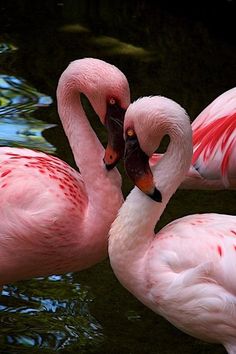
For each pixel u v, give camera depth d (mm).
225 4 15164
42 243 7359
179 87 12484
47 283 8531
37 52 13422
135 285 6863
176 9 15195
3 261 7457
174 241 6676
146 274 6742
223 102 8867
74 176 7750
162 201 6875
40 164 7625
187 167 6902
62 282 8555
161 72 12930
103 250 7672
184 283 6500
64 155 10508
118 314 8070
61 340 7641
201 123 8859
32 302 8195
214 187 8891
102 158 7578
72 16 14812
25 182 7367
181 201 10023
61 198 7367
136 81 12594
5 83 12383
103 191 7500
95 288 8469
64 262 7598
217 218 6871
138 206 6809
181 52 13648
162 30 14422
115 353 7508
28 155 7863
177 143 6785
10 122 11242
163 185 6875
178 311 6637
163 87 12453
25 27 14320
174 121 6652
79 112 7695
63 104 7688
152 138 6723
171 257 6609
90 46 13688
